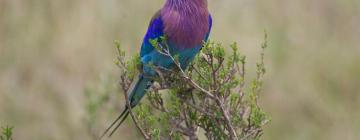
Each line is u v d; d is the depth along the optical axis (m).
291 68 14.22
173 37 8.10
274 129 13.46
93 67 14.17
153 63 7.95
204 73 7.34
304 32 14.97
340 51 14.62
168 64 8.14
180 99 7.43
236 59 7.31
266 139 13.37
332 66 14.30
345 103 13.87
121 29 14.74
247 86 13.64
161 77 7.50
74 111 13.34
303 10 15.47
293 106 13.74
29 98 13.81
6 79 14.02
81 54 14.32
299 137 13.39
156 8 15.05
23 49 14.56
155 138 7.11
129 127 11.99
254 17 15.27
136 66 7.24
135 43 14.45
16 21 15.02
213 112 7.29
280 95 13.82
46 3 15.24
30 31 14.88
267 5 15.48
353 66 14.25
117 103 12.04
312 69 14.27
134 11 15.00
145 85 7.93
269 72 14.07
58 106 13.60
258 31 14.98
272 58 14.29
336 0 15.54
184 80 7.28
